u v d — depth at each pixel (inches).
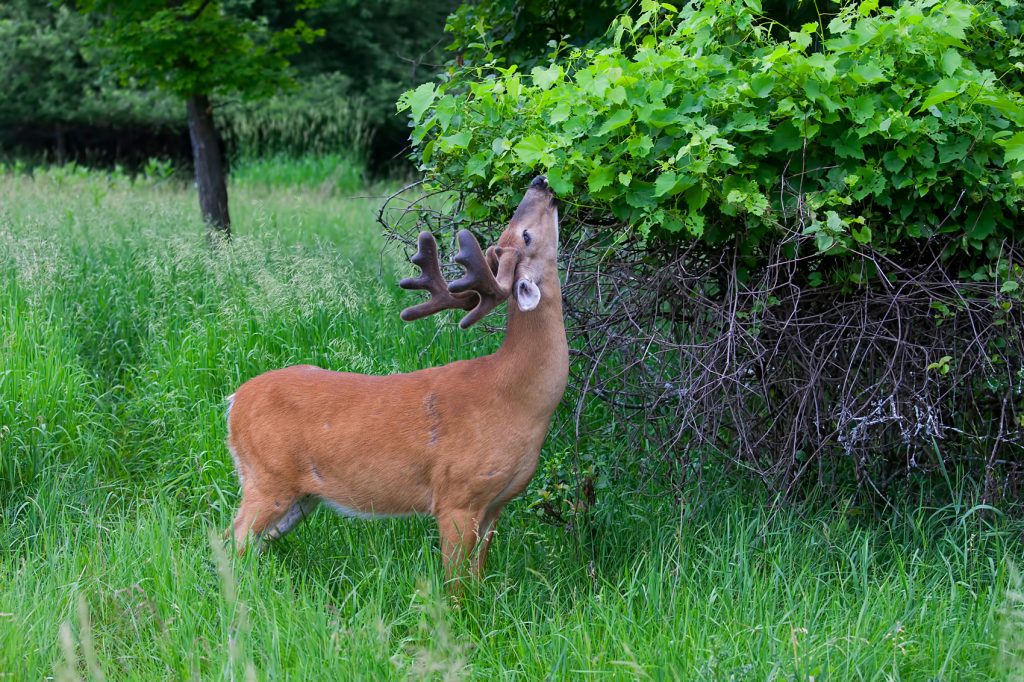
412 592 204.7
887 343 221.5
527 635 187.5
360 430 205.6
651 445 249.9
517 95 219.1
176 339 319.6
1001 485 227.6
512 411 199.9
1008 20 232.7
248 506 214.8
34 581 203.5
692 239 217.5
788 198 208.5
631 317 223.3
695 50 217.2
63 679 150.6
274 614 182.5
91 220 443.5
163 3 470.9
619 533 231.6
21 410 266.8
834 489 240.1
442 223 258.1
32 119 1117.7
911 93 206.8
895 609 192.2
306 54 1122.7
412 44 1163.9
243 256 355.9
